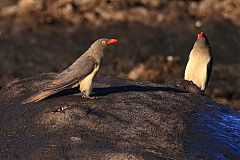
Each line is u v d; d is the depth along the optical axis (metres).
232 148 11.83
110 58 28.83
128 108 12.34
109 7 34.22
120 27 32.69
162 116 12.33
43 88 13.14
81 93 12.73
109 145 10.93
